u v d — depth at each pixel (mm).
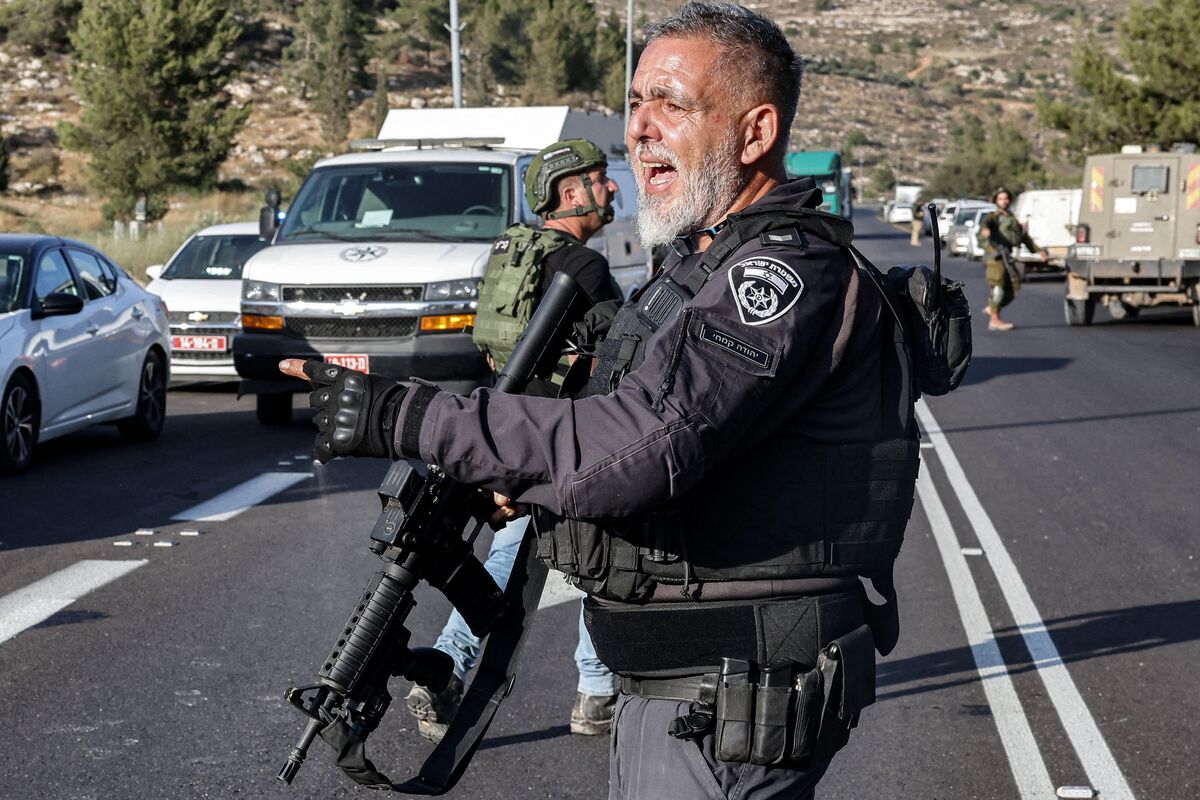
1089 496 9117
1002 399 13914
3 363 9398
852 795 4262
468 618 2299
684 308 2070
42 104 69125
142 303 11445
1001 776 4402
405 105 81375
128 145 46344
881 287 2221
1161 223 22000
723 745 2111
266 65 86812
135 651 5594
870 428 2170
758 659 2135
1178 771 4434
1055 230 33500
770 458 2117
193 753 4523
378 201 11828
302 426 12195
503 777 4383
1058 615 6262
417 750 4617
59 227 47156
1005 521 8344
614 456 1940
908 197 83125
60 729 4723
